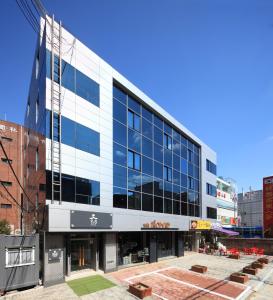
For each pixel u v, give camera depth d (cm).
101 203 2133
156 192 2927
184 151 3712
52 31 1878
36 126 2230
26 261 1619
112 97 2409
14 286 1553
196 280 1994
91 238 2138
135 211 2508
